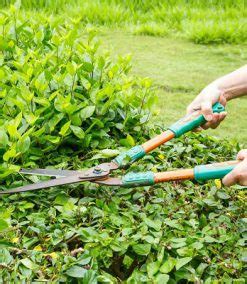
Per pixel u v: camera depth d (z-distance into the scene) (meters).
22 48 3.58
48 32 3.74
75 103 2.82
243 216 2.63
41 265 2.16
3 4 7.00
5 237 2.27
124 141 2.88
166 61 5.62
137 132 3.06
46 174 2.54
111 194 2.60
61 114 2.78
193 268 2.27
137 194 2.62
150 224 2.35
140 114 3.08
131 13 7.10
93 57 3.35
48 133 2.80
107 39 6.26
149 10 7.14
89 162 2.77
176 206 2.59
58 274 2.10
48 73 2.97
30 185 2.45
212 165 2.44
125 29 6.62
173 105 4.60
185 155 3.00
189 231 2.42
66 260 2.13
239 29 6.36
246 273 2.29
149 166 2.80
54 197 2.56
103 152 2.69
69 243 2.35
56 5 6.99
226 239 2.38
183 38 6.43
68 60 3.30
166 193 2.68
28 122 2.64
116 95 3.04
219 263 2.28
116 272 2.36
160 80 5.10
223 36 6.30
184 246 2.30
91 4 6.96
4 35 3.53
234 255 2.34
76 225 2.37
